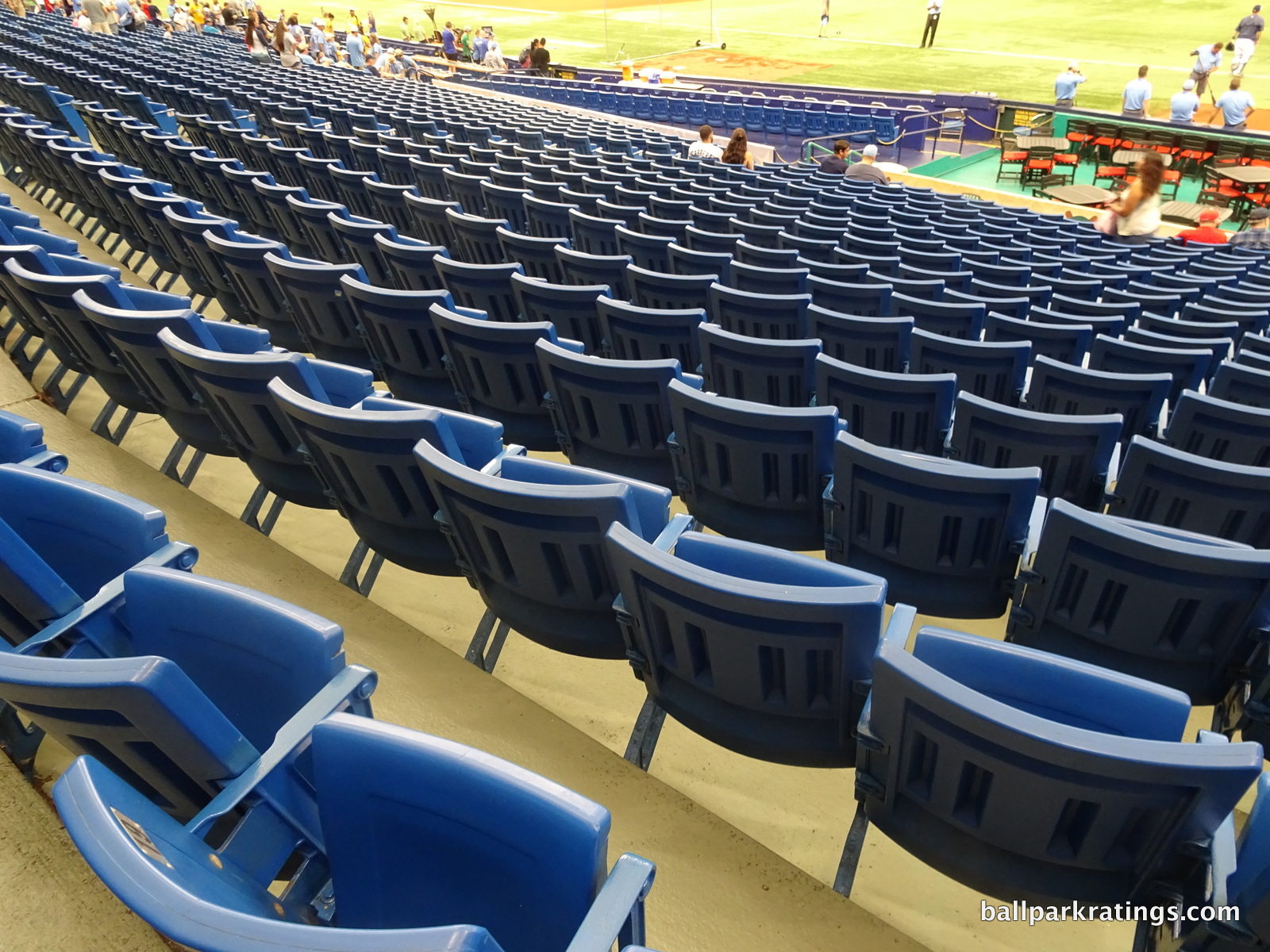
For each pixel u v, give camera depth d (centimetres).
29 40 1611
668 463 343
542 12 4312
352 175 718
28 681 128
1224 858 145
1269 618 203
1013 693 169
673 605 182
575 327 453
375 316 393
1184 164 1561
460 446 272
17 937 169
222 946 86
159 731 134
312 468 296
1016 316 523
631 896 119
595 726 255
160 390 338
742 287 550
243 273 476
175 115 1049
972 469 232
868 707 173
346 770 134
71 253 484
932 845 177
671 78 2386
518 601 244
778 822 224
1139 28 2898
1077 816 149
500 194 732
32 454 234
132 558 196
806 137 1859
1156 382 359
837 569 186
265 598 162
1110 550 207
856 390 340
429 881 137
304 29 2988
